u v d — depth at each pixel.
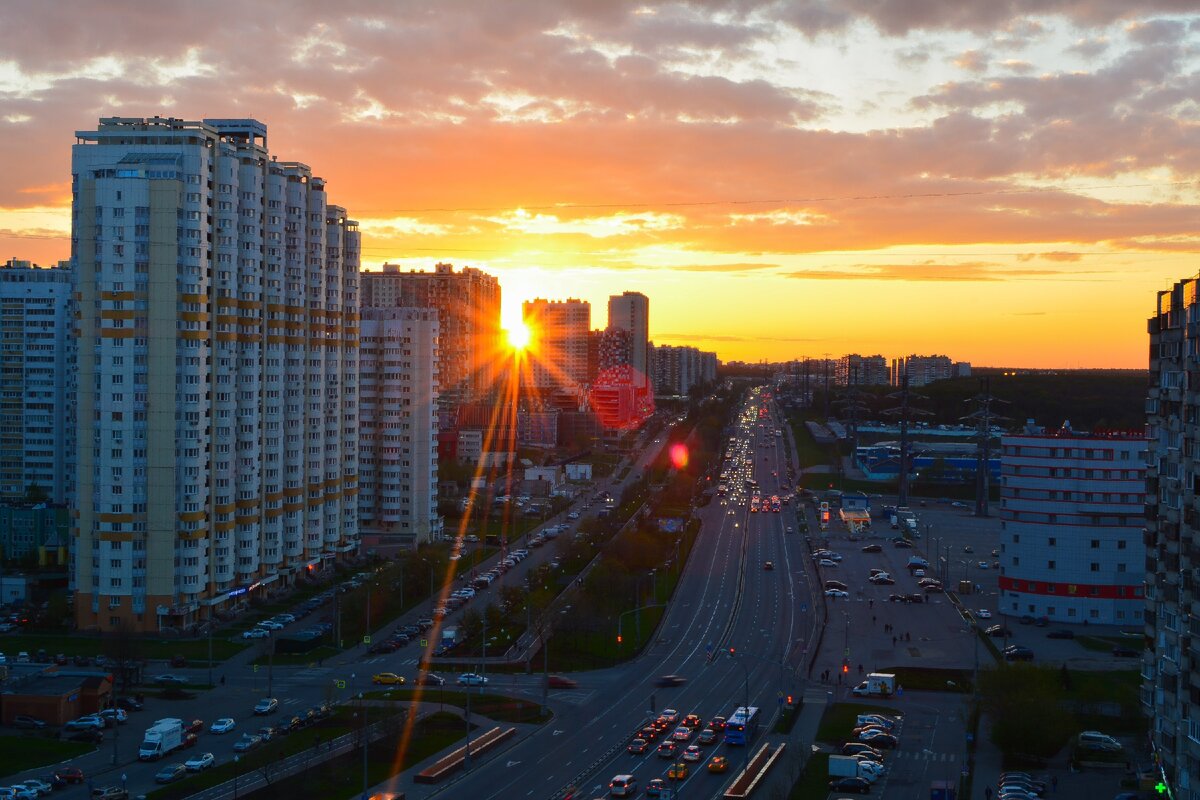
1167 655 161.25
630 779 183.00
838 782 186.88
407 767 196.62
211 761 196.38
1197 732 144.38
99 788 181.88
